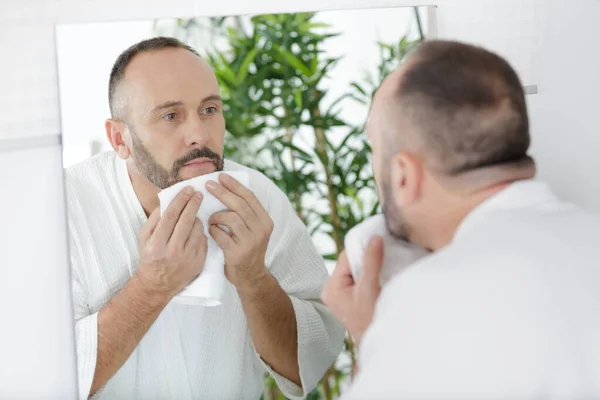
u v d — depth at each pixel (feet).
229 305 3.87
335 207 3.78
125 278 3.91
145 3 3.92
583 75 3.81
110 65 3.85
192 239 3.85
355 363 3.76
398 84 2.82
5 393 4.06
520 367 2.11
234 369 3.90
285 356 3.85
